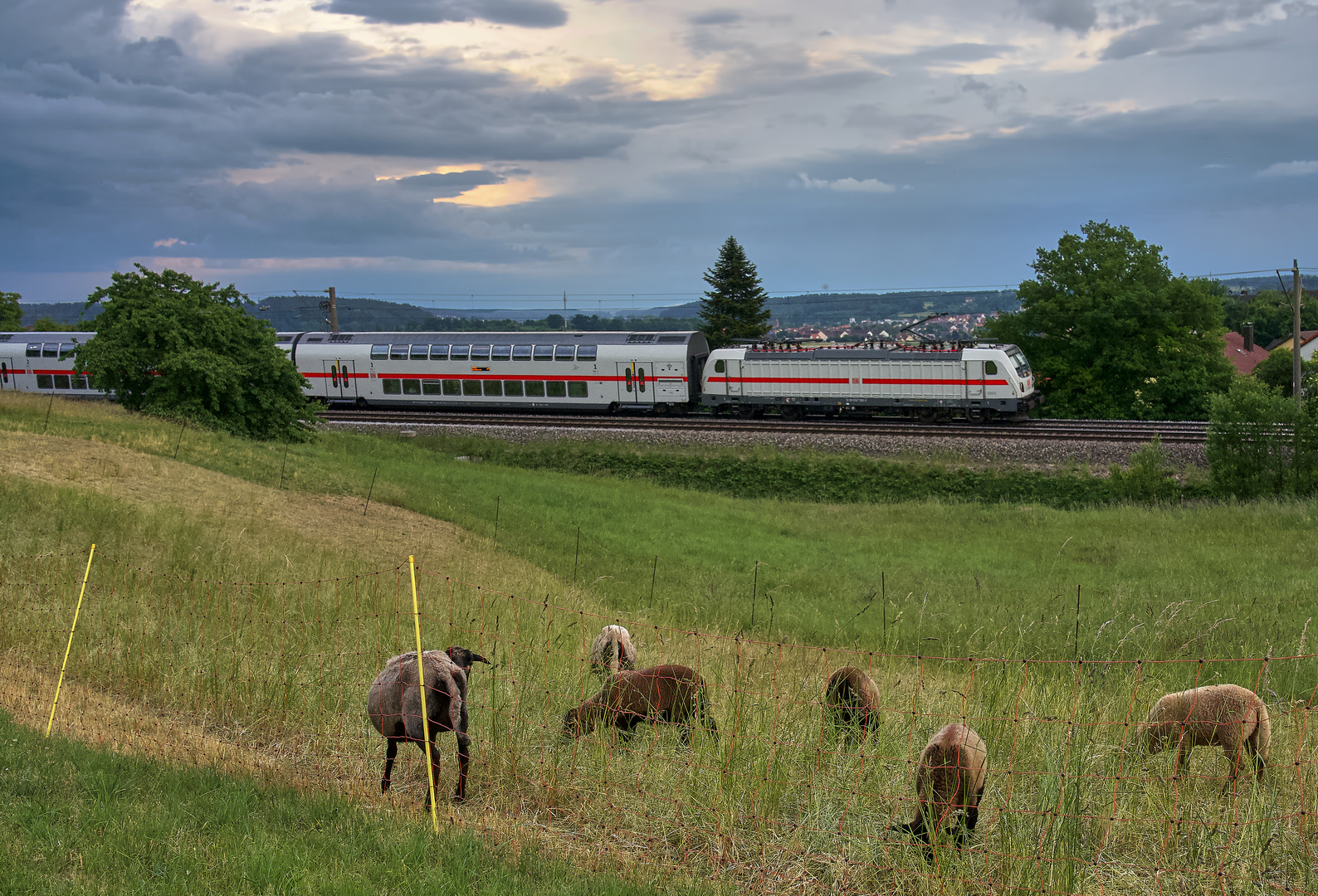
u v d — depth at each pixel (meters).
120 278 33.12
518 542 23.75
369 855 6.38
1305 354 89.50
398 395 50.59
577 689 10.67
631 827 7.57
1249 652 12.96
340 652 11.62
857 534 27.38
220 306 34.00
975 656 12.85
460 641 12.59
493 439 40.53
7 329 75.12
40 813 6.61
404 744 9.16
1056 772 7.70
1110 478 31.78
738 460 35.88
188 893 5.52
